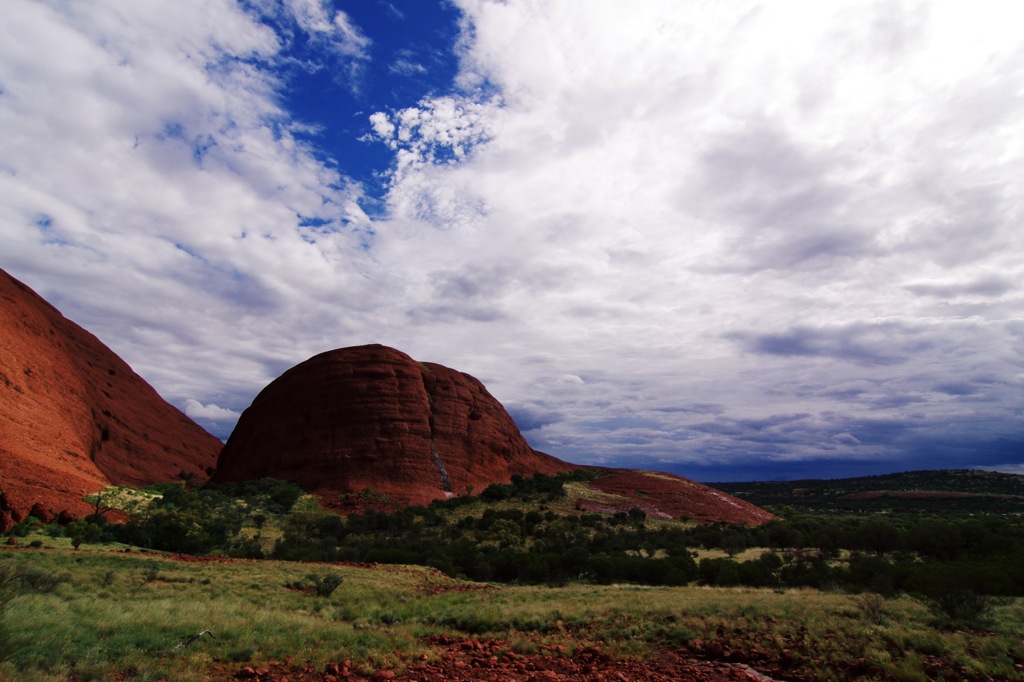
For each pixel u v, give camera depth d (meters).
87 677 8.45
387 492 72.56
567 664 12.61
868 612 15.78
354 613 18.33
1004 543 36.78
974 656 12.12
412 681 10.46
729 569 31.55
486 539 53.34
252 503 62.34
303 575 25.70
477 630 16.95
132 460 88.44
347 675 10.62
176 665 9.96
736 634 14.69
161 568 24.33
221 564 28.64
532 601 21.55
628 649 14.04
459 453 85.44
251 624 14.06
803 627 14.70
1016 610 17.42
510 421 106.38
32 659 8.46
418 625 17.05
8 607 11.48
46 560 23.23
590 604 19.69
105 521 39.09
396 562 39.97
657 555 48.72
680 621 16.14
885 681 10.94
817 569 30.38
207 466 112.69
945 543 38.44
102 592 16.77
